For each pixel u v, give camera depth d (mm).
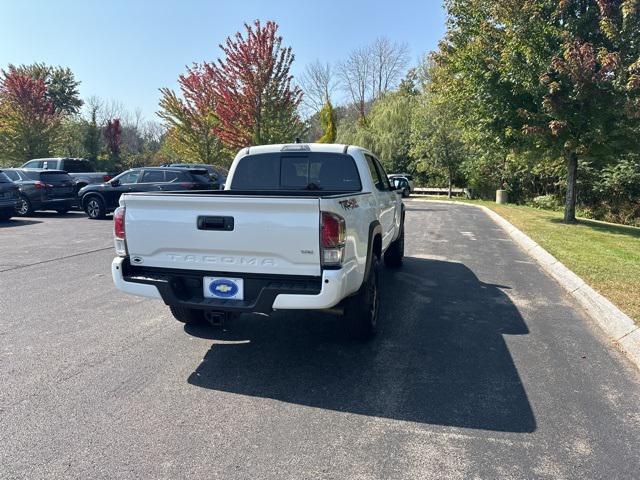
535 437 3061
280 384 3818
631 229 15055
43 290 6668
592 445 2971
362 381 3875
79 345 4625
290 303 3711
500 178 30203
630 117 12633
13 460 2781
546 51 14000
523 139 15414
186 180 15070
